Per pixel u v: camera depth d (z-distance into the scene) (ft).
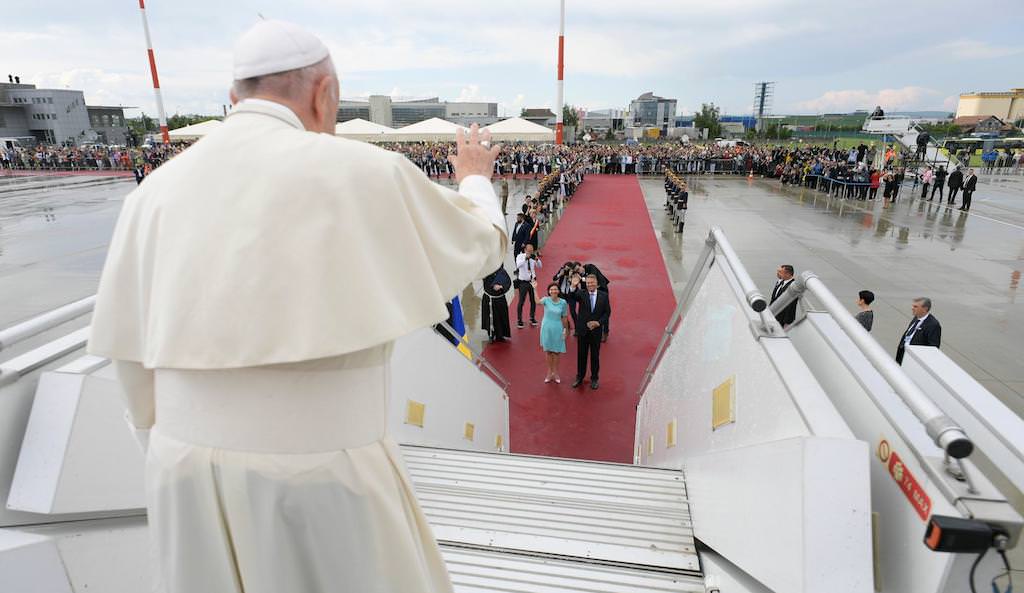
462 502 9.20
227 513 2.81
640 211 67.36
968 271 39.11
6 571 4.67
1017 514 3.41
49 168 130.72
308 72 3.14
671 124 428.56
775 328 6.87
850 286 35.83
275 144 2.89
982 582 3.60
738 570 6.39
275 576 2.84
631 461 20.57
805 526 4.47
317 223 2.70
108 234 51.80
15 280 37.17
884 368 4.49
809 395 5.45
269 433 2.73
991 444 4.65
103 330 3.17
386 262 2.84
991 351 25.99
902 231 52.85
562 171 79.61
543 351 29.04
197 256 2.72
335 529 2.84
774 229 54.39
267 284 2.64
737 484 6.40
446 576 3.55
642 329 31.50
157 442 2.97
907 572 4.08
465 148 4.07
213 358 2.64
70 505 5.26
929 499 3.90
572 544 7.89
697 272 12.44
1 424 5.10
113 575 5.78
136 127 303.07
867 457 4.55
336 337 2.63
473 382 17.40
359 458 2.89
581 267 30.01
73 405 5.36
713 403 8.51
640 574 7.20
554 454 20.99
